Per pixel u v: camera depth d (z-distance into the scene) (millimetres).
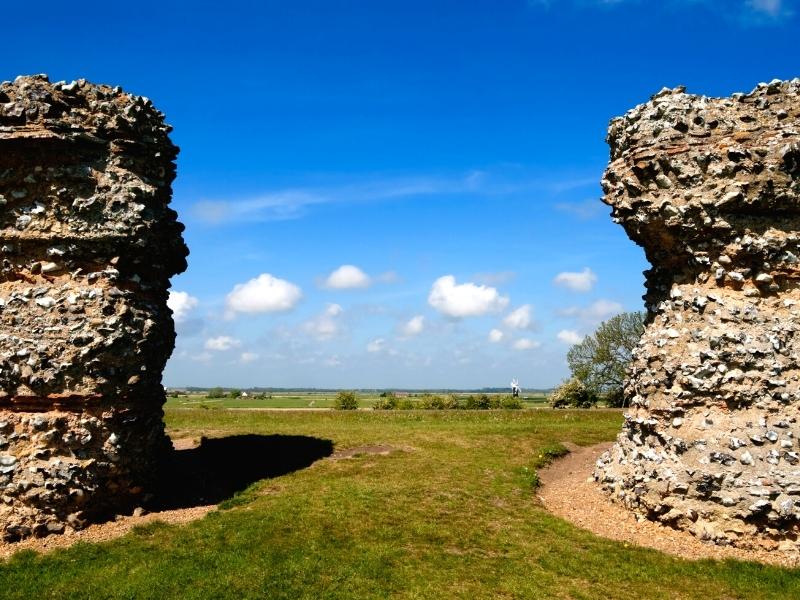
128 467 13836
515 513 14625
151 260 15031
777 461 12758
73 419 13055
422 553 12086
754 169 13914
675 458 13781
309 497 14977
